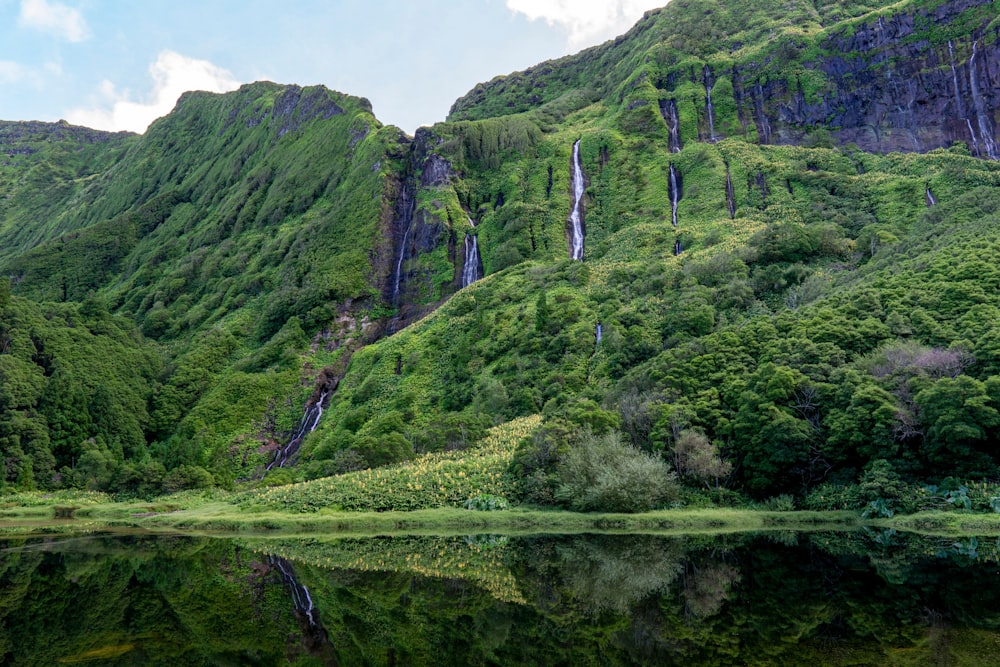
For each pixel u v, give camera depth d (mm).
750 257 103875
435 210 162000
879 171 139500
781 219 123312
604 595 29938
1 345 110250
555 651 22297
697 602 27938
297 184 198375
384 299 151125
